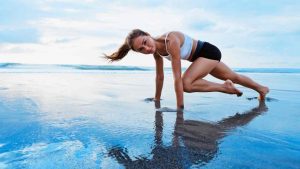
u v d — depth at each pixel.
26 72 10.25
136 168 1.78
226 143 2.27
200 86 3.99
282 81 7.56
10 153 2.00
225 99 4.50
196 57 4.04
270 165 1.84
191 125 2.82
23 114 3.17
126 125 2.77
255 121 3.01
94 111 3.40
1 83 6.27
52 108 3.54
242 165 1.84
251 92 5.39
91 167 1.79
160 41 3.76
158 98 4.38
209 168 1.79
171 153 2.04
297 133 2.56
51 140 2.28
